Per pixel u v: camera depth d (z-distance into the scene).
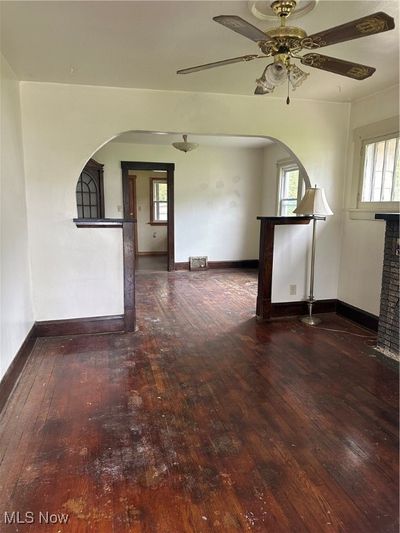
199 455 1.92
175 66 2.93
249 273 7.12
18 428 2.14
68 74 3.11
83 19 2.18
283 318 4.24
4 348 2.45
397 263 3.09
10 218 2.78
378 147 3.76
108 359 3.11
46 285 3.54
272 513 1.57
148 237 9.77
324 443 2.03
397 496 1.67
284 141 3.91
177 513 1.57
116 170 6.85
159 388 2.62
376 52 2.68
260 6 2.04
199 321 4.13
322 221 4.23
